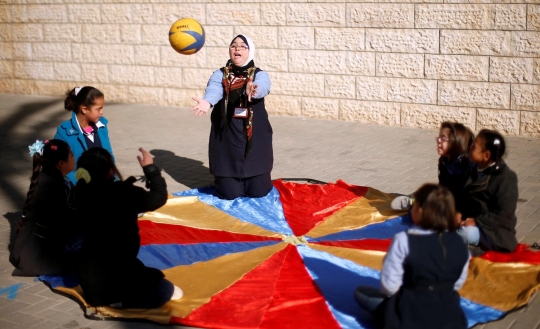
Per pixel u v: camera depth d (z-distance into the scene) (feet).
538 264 18.12
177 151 33.35
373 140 34.78
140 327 15.35
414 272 13.34
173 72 44.70
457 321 13.46
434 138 34.99
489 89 35.01
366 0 37.22
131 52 45.93
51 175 18.26
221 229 21.72
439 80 36.17
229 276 18.02
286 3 39.60
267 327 14.98
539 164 29.45
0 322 15.69
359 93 38.63
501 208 18.66
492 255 18.84
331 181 27.43
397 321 13.60
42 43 49.37
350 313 15.79
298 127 38.06
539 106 34.06
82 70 48.24
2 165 31.07
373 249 19.79
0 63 51.24
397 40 36.83
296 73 40.22
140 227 21.75
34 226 18.24
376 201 24.11
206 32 42.75
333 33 38.60
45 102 47.50
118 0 45.52
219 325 15.05
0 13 50.34
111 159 16.07
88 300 16.14
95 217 15.66
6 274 18.60
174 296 16.44
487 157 18.74
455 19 35.06
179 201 24.40
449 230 13.57
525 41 33.68
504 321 15.53
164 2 43.88
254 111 24.08
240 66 23.71
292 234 21.31
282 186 25.72
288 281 17.61
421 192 13.67
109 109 44.80
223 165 24.39
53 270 18.19
